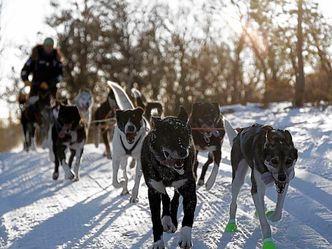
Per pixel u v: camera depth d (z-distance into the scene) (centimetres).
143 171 560
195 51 3412
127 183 828
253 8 2194
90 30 3266
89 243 592
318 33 2020
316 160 862
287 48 2180
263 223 527
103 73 3331
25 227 669
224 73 3359
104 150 1366
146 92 3409
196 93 3359
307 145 978
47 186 935
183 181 544
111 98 1213
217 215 664
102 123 1260
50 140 1109
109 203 771
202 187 821
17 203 816
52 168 1130
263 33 2317
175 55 3406
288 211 645
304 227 584
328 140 982
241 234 581
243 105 2184
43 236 627
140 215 695
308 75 2255
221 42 3391
